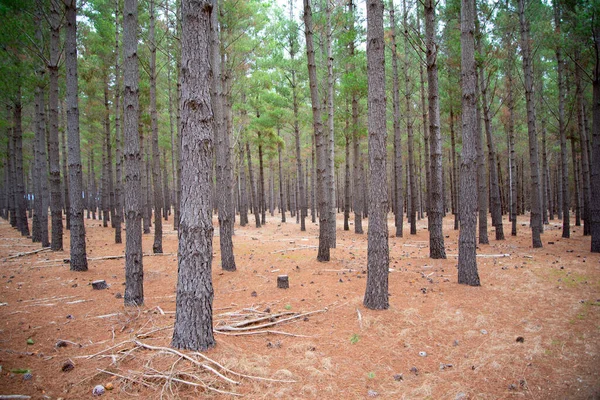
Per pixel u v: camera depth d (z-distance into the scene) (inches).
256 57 654.5
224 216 343.9
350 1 515.2
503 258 385.7
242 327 198.5
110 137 779.4
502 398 137.5
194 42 162.6
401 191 629.0
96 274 332.5
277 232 748.0
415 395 139.6
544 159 781.9
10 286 286.2
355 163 696.4
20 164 621.6
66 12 340.2
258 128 828.0
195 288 163.6
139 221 240.8
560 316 212.8
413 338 188.2
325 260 378.6
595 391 138.7
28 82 458.0
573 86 599.8
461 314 217.3
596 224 408.8
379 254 224.5
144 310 229.0
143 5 496.4
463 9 283.6
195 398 133.5
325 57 628.4
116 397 133.0
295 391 140.3
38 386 137.6
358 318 211.2
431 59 392.2
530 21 522.9
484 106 553.6
